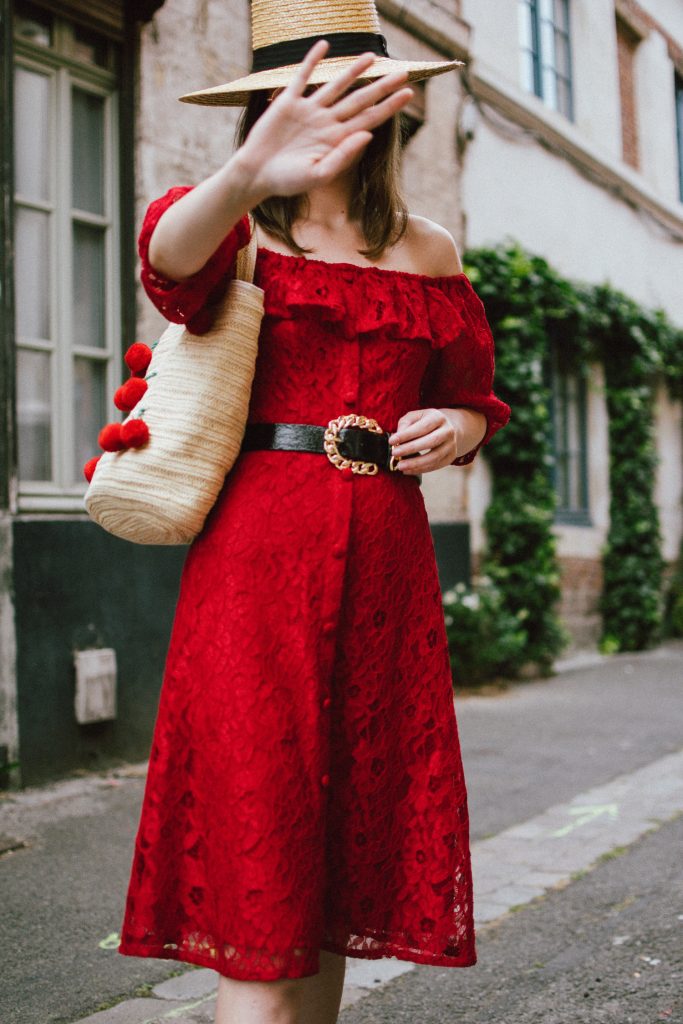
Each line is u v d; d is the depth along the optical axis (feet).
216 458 4.74
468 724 20.25
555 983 8.25
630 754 17.44
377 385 4.90
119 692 15.88
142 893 4.74
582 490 33.83
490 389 5.66
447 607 24.45
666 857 11.69
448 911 4.91
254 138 4.01
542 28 32.30
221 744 4.57
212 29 18.28
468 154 27.14
